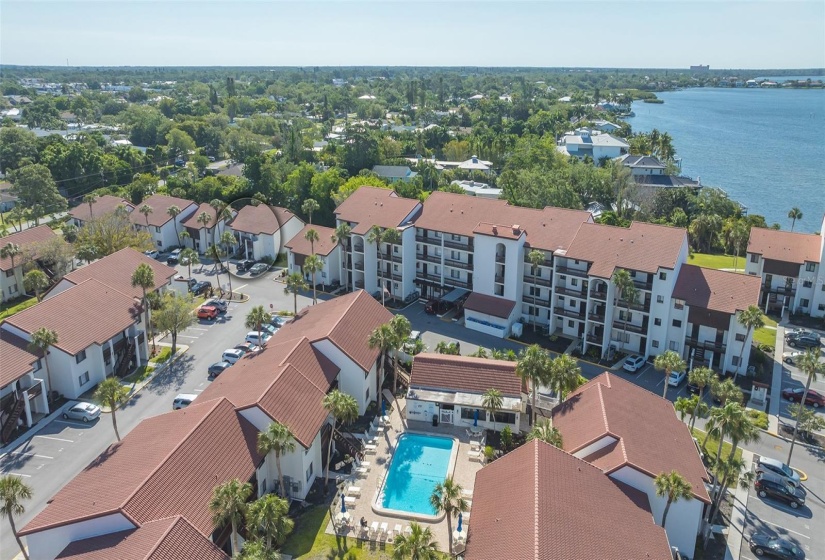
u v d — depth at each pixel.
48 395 74.06
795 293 101.06
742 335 82.12
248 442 56.94
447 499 50.47
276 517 46.00
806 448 68.44
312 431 59.62
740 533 55.81
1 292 106.25
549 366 64.44
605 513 47.81
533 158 179.25
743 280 83.56
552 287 92.31
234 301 107.19
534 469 49.94
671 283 83.75
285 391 62.03
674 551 50.75
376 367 76.50
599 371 84.25
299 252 114.31
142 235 119.25
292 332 79.31
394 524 55.69
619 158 191.12
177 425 56.56
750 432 55.25
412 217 107.38
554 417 63.28
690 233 141.12
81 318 78.69
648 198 155.00
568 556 42.16
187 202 139.25
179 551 42.97
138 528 45.41
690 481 52.66
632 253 87.12
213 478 51.84
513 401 69.75
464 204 107.00
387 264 108.12
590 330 91.25
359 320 78.62
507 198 144.12
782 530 56.22
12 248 106.25
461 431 70.25
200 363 85.12
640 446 55.16
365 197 114.19
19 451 65.56
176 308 85.62
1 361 69.00
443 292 105.56
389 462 64.31
